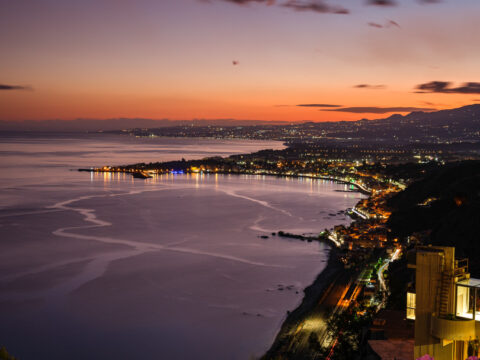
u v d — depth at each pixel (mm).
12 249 121562
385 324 31969
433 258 21547
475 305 21078
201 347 67125
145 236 140000
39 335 71625
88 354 65625
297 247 127375
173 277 99625
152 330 73375
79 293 89125
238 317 77688
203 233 145500
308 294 87875
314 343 59656
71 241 131625
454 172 178125
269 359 60156
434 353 21375
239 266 108250
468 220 91938
